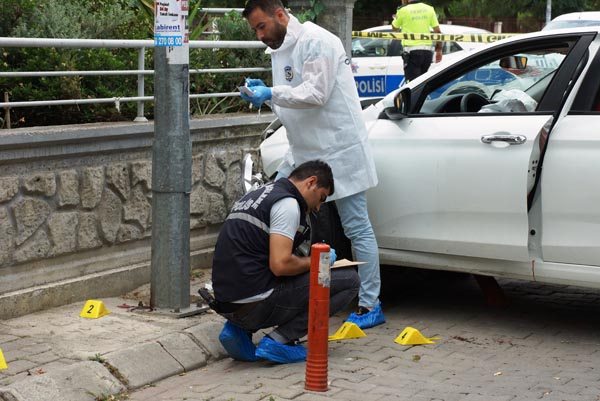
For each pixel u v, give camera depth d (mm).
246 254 5508
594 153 5910
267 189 5609
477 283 7973
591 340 6414
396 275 8188
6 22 7559
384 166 6723
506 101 6523
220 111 8719
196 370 5723
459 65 6785
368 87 16328
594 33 6273
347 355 5945
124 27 8719
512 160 6137
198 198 7699
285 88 6059
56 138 6305
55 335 5836
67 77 7203
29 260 6332
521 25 38875
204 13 10641
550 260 6160
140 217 7176
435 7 34094
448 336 6457
